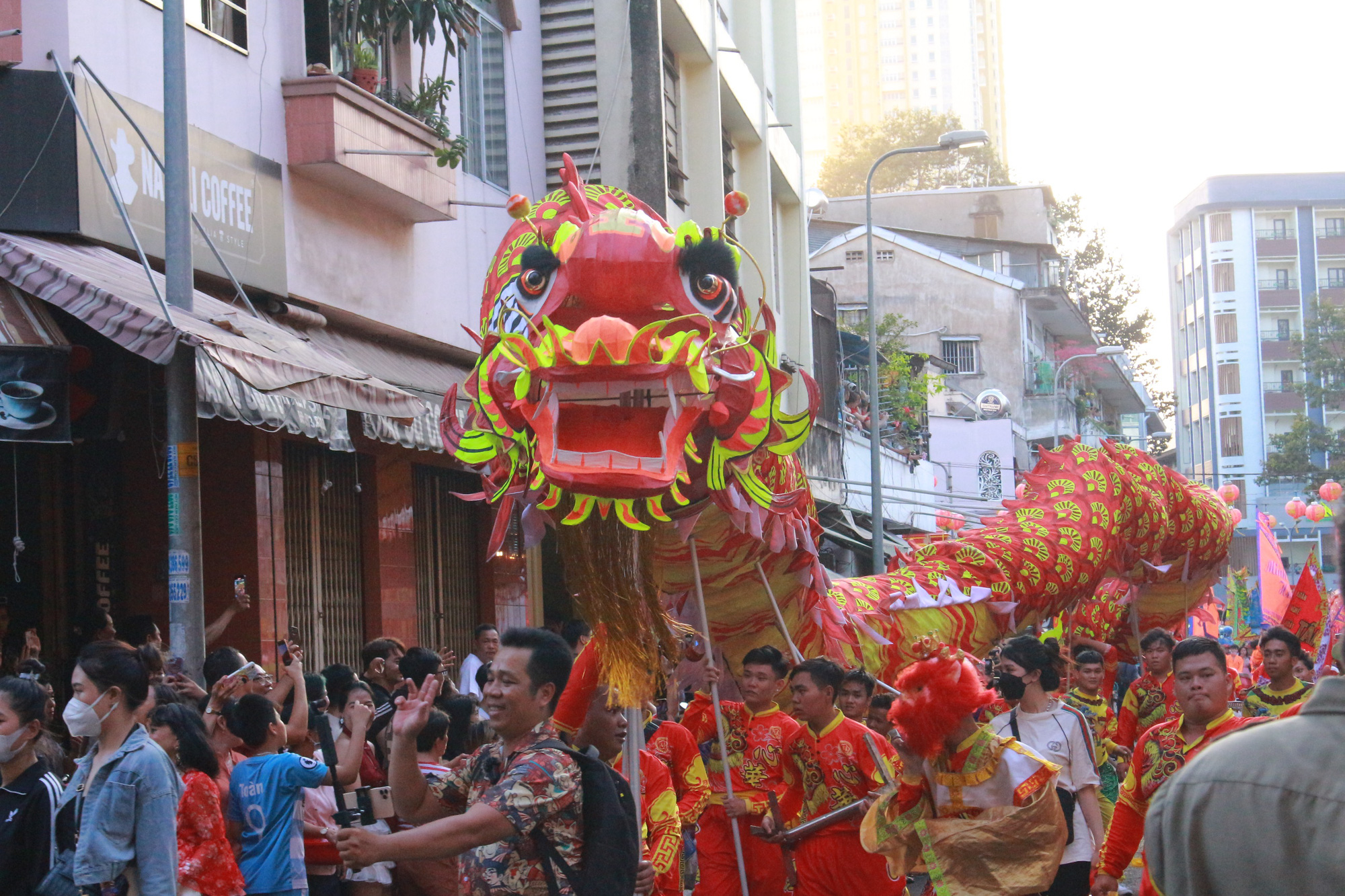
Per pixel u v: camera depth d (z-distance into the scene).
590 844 3.54
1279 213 71.25
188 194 7.42
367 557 11.34
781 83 24.41
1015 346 38.94
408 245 11.91
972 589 10.11
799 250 23.52
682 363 4.75
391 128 10.97
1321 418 69.19
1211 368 71.56
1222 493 17.52
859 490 25.12
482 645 10.20
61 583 9.05
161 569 9.40
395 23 11.23
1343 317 58.81
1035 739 6.30
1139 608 14.08
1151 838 2.33
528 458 5.26
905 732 5.32
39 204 7.78
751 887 6.70
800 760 6.61
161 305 6.80
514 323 5.36
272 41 10.12
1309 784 2.13
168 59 7.34
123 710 4.88
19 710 5.09
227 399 7.36
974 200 46.12
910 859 5.44
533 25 14.86
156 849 4.66
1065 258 57.00
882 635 9.19
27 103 7.81
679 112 17.78
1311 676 7.95
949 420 34.09
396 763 3.91
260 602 9.41
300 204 10.29
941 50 125.75
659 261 5.07
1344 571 2.29
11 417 6.54
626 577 5.22
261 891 5.53
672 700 7.52
